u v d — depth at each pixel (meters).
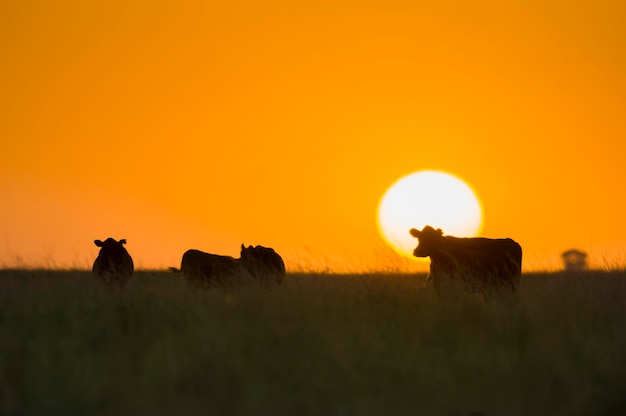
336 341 39.09
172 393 31.86
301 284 56.19
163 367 34.78
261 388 32.53
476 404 31.31
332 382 33.50
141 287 61.91
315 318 45.34
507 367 35.16
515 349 38.91
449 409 30.88
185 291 58.94
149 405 30.64
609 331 43.56
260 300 51.62
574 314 46.81
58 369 34.97
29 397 32.09
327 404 31.27
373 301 52.97
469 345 39.25
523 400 31.77
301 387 33.19
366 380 33.75
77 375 33.72
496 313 47.47
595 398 32.44
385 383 33.34
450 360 36.72
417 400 31.61
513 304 53.34
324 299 52.12
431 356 37.69
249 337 40.97
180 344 38.69
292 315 46.31
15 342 40.19
